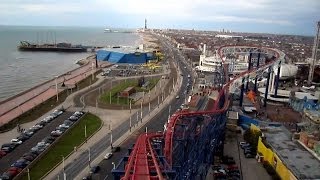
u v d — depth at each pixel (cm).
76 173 10788
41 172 10750
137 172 6950
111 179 10400
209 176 10969
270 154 11625
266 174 11250
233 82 18612
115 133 14588
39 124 15150
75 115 16550
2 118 16462
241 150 13300
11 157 11806
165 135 9050
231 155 12750
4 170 10756
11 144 12669
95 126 15450
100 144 13300
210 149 11456
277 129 14400
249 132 13925
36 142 13250
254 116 17100
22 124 15550
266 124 15238
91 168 11019
